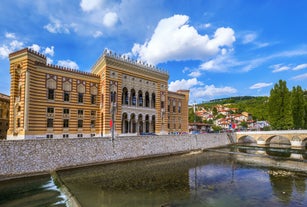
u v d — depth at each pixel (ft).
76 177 108.17
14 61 149.89
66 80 168.25
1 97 192.03
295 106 268.21
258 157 177.47
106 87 179.52
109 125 178.50
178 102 280.72
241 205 72.84
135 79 207.10
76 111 172.14
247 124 481.46
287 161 157.89
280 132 245.45
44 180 102.32
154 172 121.80
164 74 236.43
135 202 75.61
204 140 233.14
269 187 93.76
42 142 113.70
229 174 118.11
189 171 125.18
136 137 162.71
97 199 78.33
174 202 75.61
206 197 80.74
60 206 71.26
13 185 94.02
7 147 100.78
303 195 83.25
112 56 184.85
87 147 133.18
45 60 163.32
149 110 218.59
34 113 147.13
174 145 193.67
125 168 130.62
